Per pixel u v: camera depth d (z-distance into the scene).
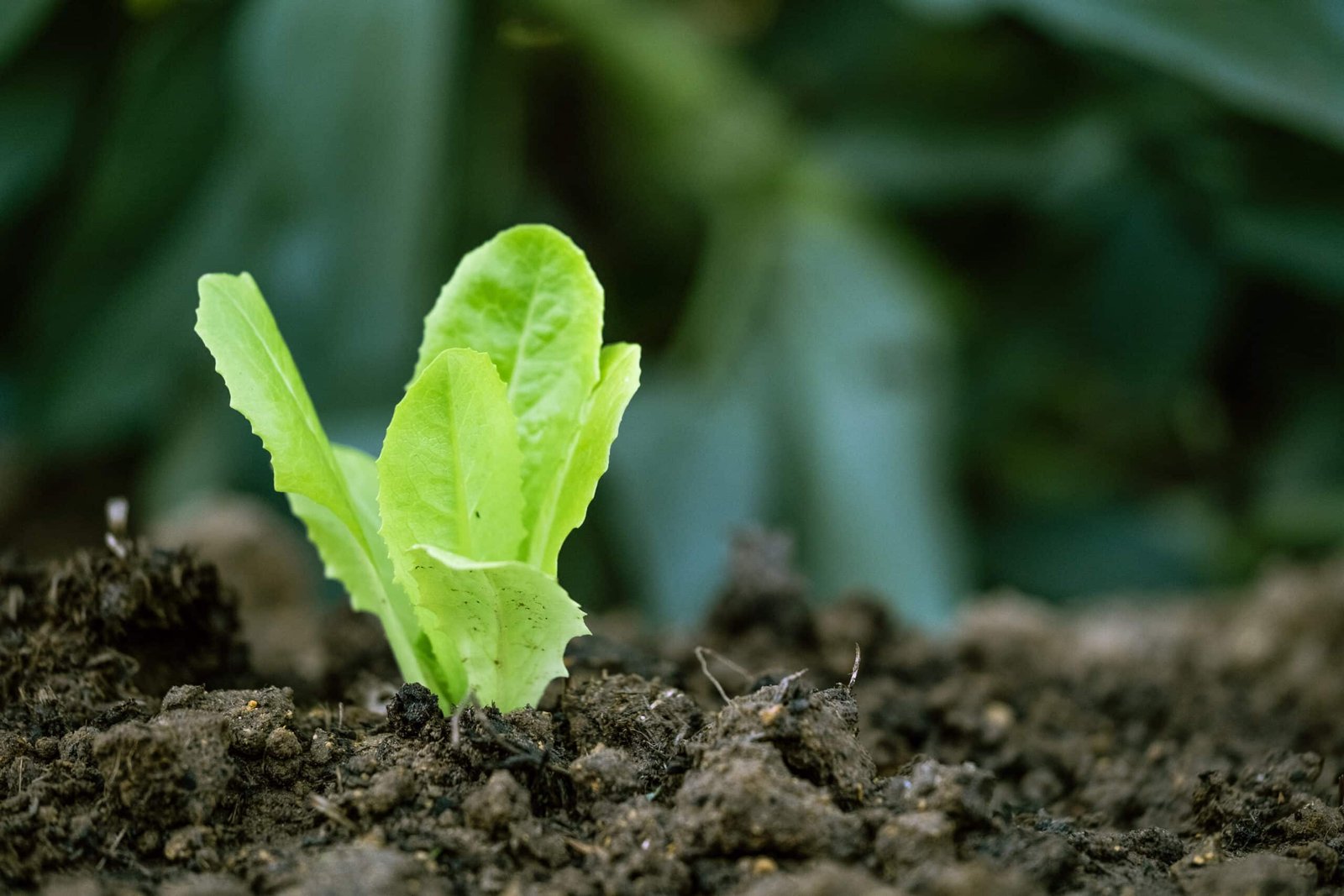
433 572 0.57
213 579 0.63
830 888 0.55
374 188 0.95
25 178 1.09
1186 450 1.32
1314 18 0.88
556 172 1.24
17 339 1.24
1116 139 1.14
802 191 1.20
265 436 0.58
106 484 1.27
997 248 1.29
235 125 1.04
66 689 0.60
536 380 0.60
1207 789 0.61
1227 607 0.89
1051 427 1.33
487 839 0.57
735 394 1.12
